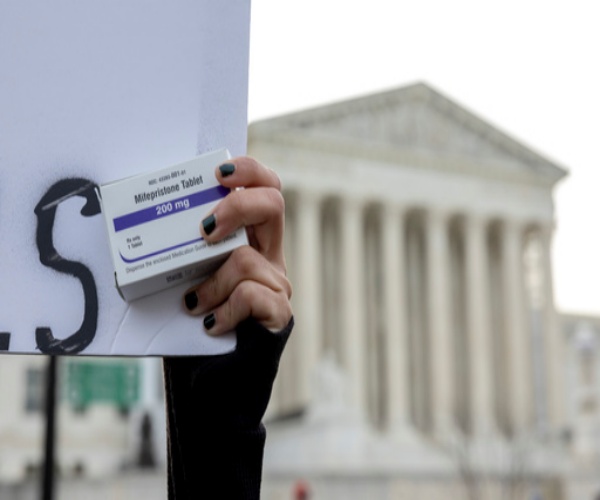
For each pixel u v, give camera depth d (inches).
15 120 111.5
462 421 3161.9
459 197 3565.5
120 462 2551.7
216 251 105.0
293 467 2519.7
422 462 2824.8
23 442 2556.6
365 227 3639.3
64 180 110.9
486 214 3604.8
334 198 3403.1
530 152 3703.3
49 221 109.6
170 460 116.3
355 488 1934.1
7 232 108.8
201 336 107.8
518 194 3688.5
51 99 112.6
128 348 107.6
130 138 113.3
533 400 3671.3
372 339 3535.9
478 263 3572.8
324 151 3363.7
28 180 110.4
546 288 3710.6
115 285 107.0
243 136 115.4
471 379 3476.9
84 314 107.9
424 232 3597.4
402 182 3476.9
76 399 1656.0
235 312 105.9
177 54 115.6
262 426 111.6
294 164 3312.0
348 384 2716.5
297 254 3294.8
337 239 3494.1
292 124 3334.2
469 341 3523.6
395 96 3496.6
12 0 114.0
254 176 105.8
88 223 110.2
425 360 3582.7
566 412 3718.0
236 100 115.9
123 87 114.2
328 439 2549.2
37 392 2608.3
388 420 3280.0
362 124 3452.3
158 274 104.4
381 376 3506.4
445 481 2030.0
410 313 3663.9
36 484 1529.3
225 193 105.7
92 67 114.0
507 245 3663.9
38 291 107.8
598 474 2449.6
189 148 114.0
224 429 109.1
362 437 2586.1
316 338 3216.0
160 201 105.2
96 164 112.0
